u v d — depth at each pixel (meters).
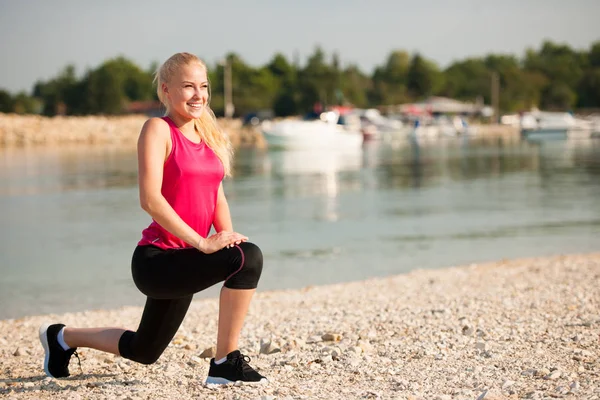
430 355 5.92
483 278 11.19
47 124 88.38
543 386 4.79
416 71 155.00
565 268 11.82
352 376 5.25
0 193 28.78
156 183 4.43
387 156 55.72
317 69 132.75
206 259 4.55
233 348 4.87
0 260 14.40
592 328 6.78
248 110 125.44
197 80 4.55
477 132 103.81
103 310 10.10
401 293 10.10
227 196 26.84
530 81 154.12
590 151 58.94
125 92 151.12
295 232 17.81
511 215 20.70
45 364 5.42
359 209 22.59
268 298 10.13
